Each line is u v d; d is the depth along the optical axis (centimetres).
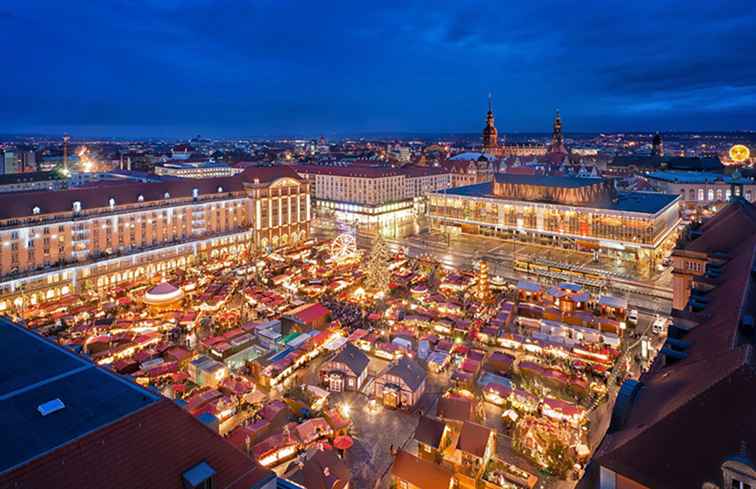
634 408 3869
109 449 2642
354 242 15875
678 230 19138
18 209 11812
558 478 5844
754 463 2595
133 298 11906
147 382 7712
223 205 16500
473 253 17425
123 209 13862
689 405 2998
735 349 3353
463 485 5669
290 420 7019
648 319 11000
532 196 19012
